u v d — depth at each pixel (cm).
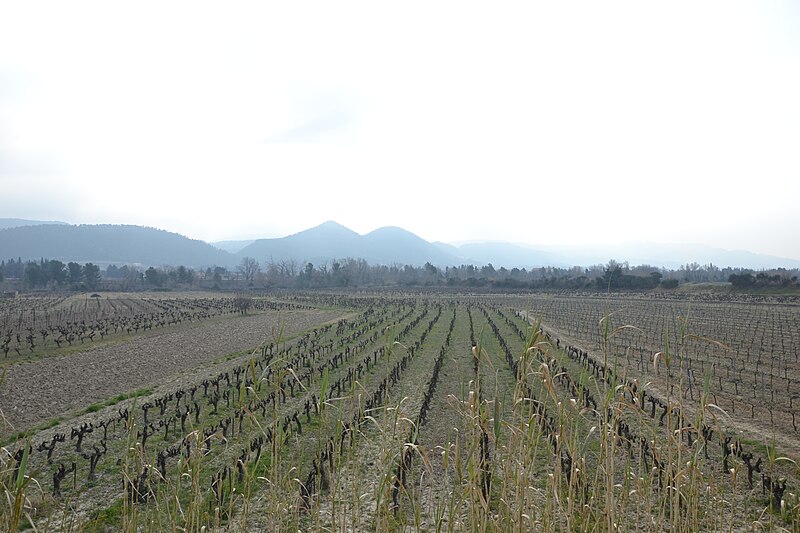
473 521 454
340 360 2739
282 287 13288
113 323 4588
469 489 462
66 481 1130
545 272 13312
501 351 2931
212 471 1117
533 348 456
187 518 554
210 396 1891
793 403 1700
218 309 6538
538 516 544
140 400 1927
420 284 12550
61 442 1398
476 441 475
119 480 1125
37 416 1703
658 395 1600
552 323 4322
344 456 1086
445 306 6788
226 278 16812
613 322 4275
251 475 584
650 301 6525
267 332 4144
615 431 485
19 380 2272
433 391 1878
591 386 1772
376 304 7319
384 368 2461
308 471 1088
